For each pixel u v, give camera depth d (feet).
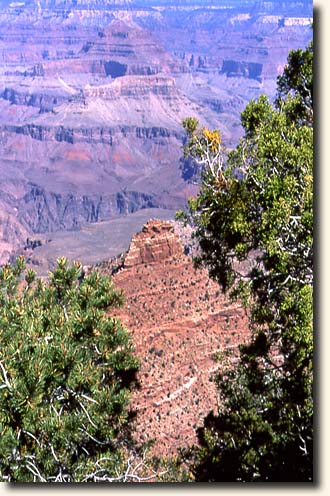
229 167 64.54
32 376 45.65
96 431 52.08
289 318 64.28
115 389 54.34
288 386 69.82
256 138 64.59
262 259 67.21
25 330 50.72
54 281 60.70
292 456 65.26
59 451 49.14
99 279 59.47
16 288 63.77
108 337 53.88
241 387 79.51
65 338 50.06
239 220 60.59
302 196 57.93
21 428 47.09
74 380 48.93
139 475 56.44
